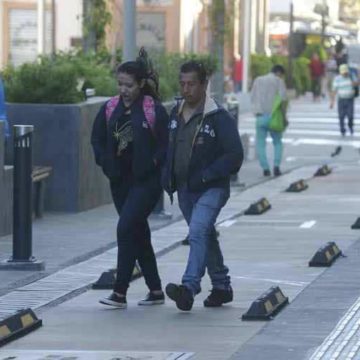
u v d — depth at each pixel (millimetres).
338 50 124562
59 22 91125
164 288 23469
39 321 20172
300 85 115188
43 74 36062
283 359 17719
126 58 36188
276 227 32844
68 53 51906
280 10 130250
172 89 49344
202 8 99562
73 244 29844
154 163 21281
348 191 42219
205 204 20922
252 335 19406
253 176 47812
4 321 19328
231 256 27656
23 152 25812
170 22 93500
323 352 18141
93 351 18359
